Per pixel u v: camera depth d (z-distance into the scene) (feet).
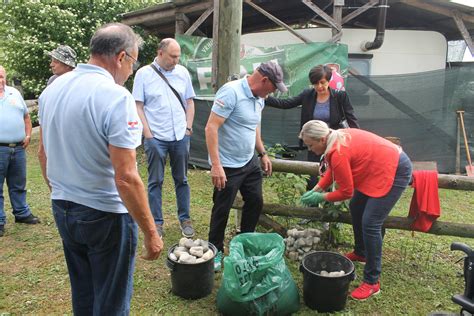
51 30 28.81
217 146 9.56
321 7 25.38
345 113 13.05
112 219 5.91
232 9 11.55
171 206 15.61
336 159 8.92
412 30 24.53
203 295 9.57
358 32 24.17
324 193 9.79
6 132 12.66
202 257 9.53
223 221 10.43
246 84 9.60
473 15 22.41
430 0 21.76
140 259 11.27
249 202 10.80
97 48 5.69
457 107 21.75
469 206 17.24
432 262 11.75
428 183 10.25
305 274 9.25
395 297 9.88
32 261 11.21
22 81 30.73
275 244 9.26
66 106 5.54
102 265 6.12
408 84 21.58
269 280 8.50
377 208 9.18
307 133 9.21
